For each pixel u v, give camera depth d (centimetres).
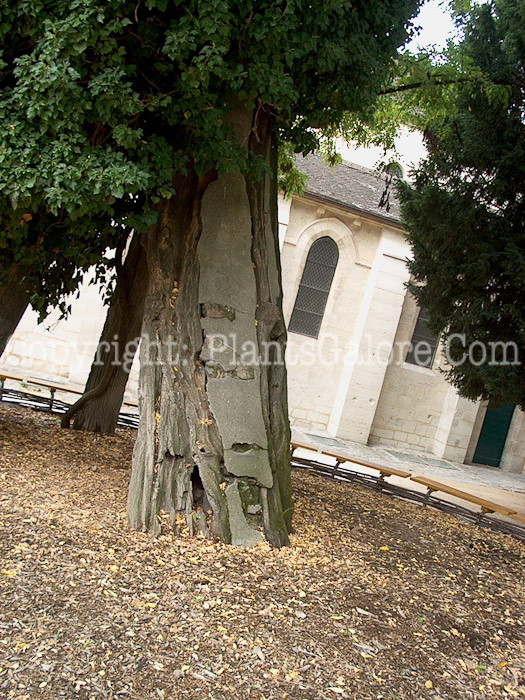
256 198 652
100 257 736
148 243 629
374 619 464
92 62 492
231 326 608
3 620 363
